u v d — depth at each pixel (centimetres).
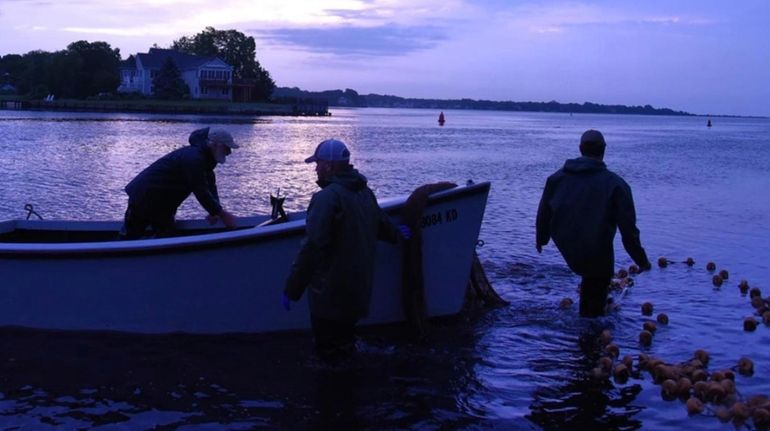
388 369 645
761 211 1692
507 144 4878
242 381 615
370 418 550
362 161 3069
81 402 574
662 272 1044
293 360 662
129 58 13312
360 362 658
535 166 2934
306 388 603
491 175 2511
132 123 6394
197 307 718
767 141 6172
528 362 670
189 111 10294
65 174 2186
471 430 534
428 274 752
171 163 759
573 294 905
